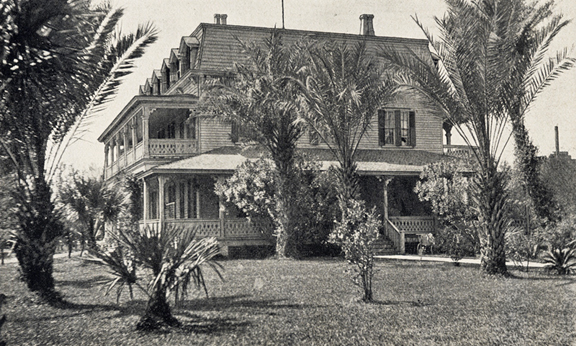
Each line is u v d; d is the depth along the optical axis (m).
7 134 13.07
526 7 17.45
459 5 16.73
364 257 12.82
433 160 30.75
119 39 14.46
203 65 29.94
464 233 22.34
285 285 15.62
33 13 10.30
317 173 26.08
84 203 23.19
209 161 26.97
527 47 17.23
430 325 10.27
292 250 25.00
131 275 10.55
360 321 10.65
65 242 21.77
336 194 25.47
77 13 10.91
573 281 15.97
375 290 14.56
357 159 29.72
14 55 10.68
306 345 8.91
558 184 28.23
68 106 13.62
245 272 19.08
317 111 22.28
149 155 28.00
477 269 19.69
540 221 24.22
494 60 16.77
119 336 9.78
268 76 23.70
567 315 11.09
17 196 13.48
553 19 16.84
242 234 26.41
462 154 28.55
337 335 9.53
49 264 13.56
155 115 31.70
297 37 32.22
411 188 31.72
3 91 11.72
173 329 10.16
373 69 21.98
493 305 12.23
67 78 12.12
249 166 25.36
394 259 24.12
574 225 22.75
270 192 25.38
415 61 18.45
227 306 12.38
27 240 13.41
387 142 32.38
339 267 20.52
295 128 24.91
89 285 16.73
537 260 23.03
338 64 21.42
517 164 25.03
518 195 24.62
